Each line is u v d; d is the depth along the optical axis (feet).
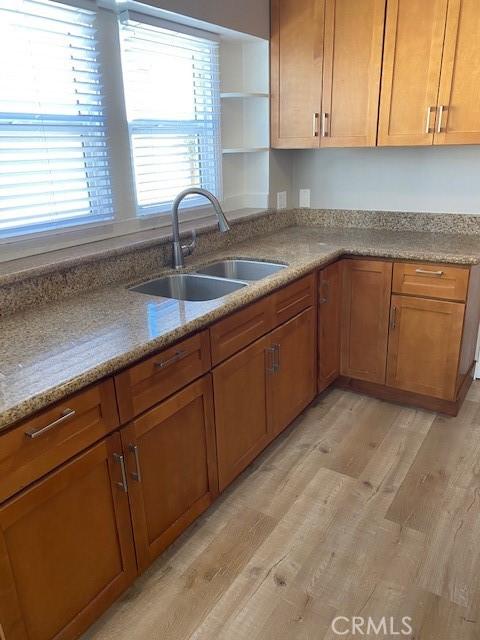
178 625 5.07
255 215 9.47
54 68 6.05
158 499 5.40
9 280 5.46
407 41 7.93
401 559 5.76
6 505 3.74
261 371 6.89
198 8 7.47
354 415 8.79
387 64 8.17
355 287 8.78
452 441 7.95
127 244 6.91
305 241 9.23
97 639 4.94
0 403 3.64
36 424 3.84
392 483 7.02
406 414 8.78
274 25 8.98
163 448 5.32
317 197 10.72
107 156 7.00
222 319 5.85
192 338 5.40
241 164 10.05
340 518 6.41
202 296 7.27
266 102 9.48
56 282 5.99
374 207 10.16
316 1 8.46
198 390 5.64
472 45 7.46
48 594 4.29
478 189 9.07
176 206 7.25
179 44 7.82
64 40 6.14
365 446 7.89
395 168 9.70
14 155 5.82
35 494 3.94
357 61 8.42
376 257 8.36
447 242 8.66
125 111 7.17
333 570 5.65
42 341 4.80
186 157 8.46
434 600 5.24
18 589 3.99
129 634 4.99
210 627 5.04
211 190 9.24
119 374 4.53
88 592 4.71
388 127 8.46
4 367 4.25
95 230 7.07
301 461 7.56
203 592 5.43
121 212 7.42
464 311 7.85
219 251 8.54
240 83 9.57
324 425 8.50
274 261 7.76
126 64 7.03
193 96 8.35
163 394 5.14
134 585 5.54
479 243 8.48
